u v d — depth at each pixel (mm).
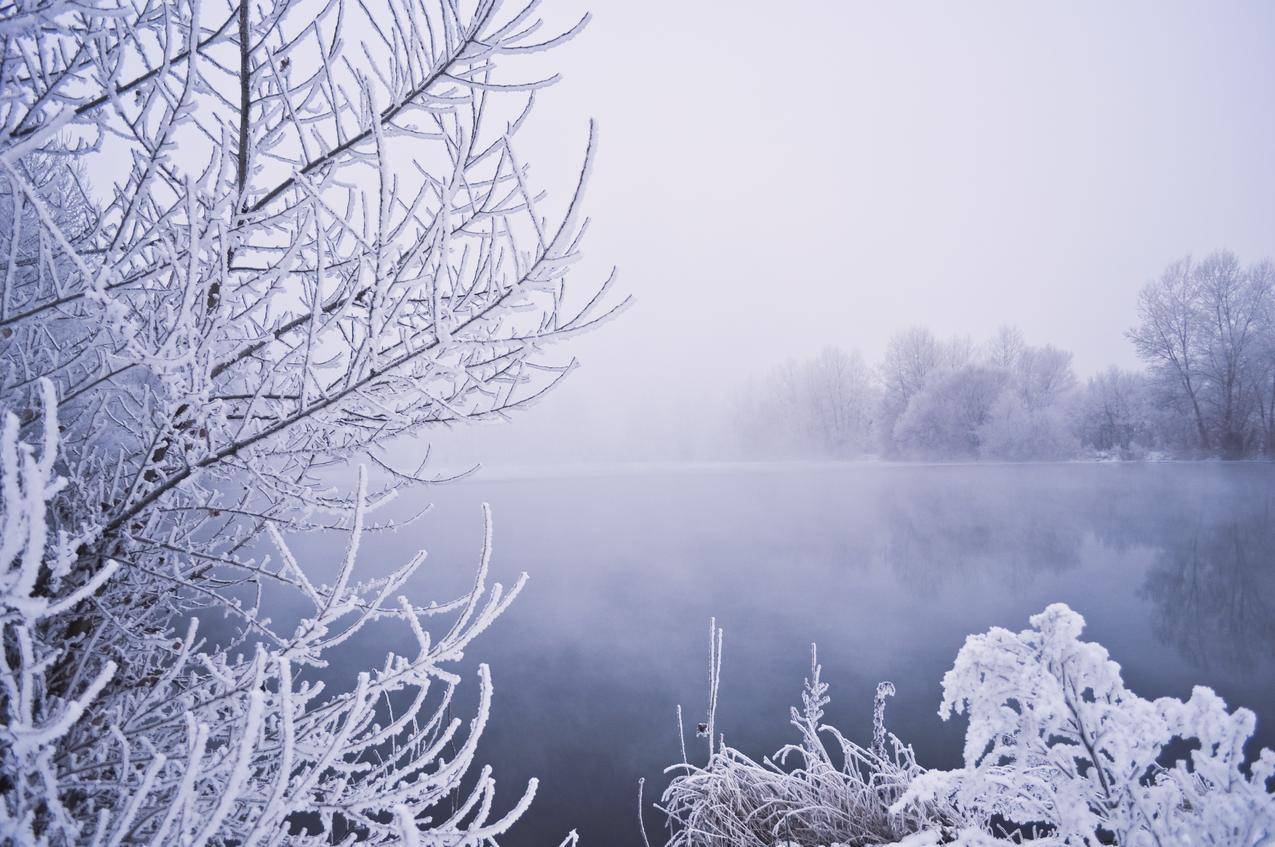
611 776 6773
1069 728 1697
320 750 1724
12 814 1199
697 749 7449
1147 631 12078
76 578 1869
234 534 2408
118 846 1141
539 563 18750
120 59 1671
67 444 2119
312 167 2021
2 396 1847
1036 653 1810
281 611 11844
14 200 1539
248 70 1886
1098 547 18781
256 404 1741
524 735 7742
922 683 9703
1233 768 1526
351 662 9734
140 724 1814
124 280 1757
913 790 1879
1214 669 10266
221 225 1646
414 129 1976
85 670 1975
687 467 63500
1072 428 42438
